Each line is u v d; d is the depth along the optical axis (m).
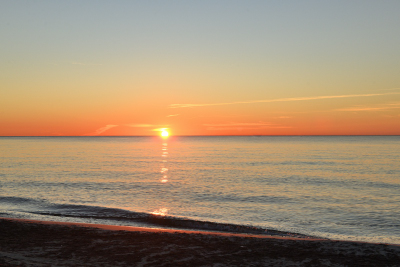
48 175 47.56
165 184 39.47
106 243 13.81
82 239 14.31
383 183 40.47
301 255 12.86
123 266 11.04
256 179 44.38
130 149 139.50
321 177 46.22
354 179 44.12
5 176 46.03
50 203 26.28
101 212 23.11
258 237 15.73
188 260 11.95
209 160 77.94
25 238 13.99
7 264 9.89
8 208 24.14
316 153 101.38
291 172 52.38
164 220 20.97
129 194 32.34
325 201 29.19
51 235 14.73
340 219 22.64
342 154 95.62
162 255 12.42
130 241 14.24
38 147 156.62
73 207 24.69
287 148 137.62
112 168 58.81
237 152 111.38
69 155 96.50
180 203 28.08
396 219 22.59
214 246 13.88
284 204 27.86
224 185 38.91
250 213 24.47
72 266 10.62
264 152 109.50
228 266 11.47
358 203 28.28
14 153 105.25
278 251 13.34
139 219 21.25
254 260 12.20
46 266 10.24
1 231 14.73
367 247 13.89
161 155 97.25
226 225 19.91
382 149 123.44
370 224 21.31
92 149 137.88
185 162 72.56
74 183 39.62
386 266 11.73
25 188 35.38
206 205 27.33
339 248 13.77
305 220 22.38
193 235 15.65
